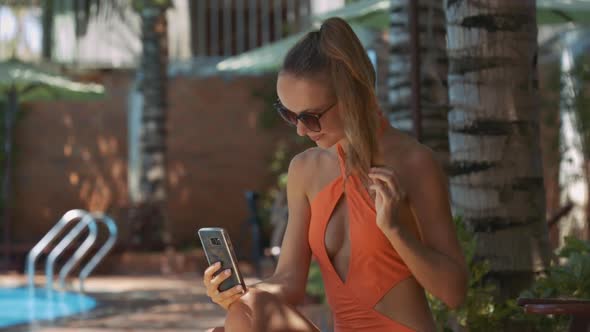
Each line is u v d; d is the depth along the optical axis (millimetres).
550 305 2812
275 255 11102
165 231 15070
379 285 2629
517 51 4418
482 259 4391
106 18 16984
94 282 12992
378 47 10953
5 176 16516
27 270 14602
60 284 12227
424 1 6938
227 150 17062
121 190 17031
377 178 2531
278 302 2668
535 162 4438
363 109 2600
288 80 2604
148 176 15062
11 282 13016
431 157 2680
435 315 4320
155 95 15094
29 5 16969
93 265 11922
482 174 4410
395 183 2514
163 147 15102
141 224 14914
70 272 14352
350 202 2652
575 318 2822
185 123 17078
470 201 4438
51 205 17016
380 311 2635
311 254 2887
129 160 17016
